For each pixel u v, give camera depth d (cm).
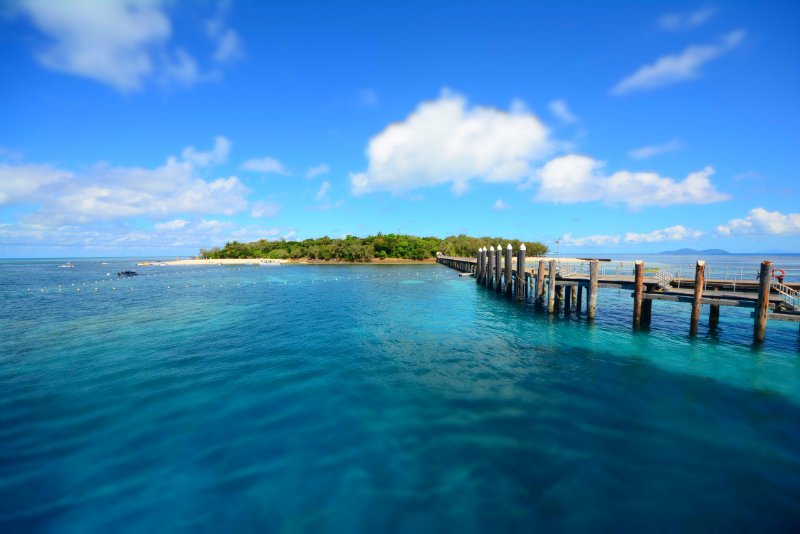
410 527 723
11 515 759
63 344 1944
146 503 793
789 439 1016
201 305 3250
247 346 1897
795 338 1997
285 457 945
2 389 1352
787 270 5747
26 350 1836
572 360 1655
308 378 1451
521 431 1055
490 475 869
